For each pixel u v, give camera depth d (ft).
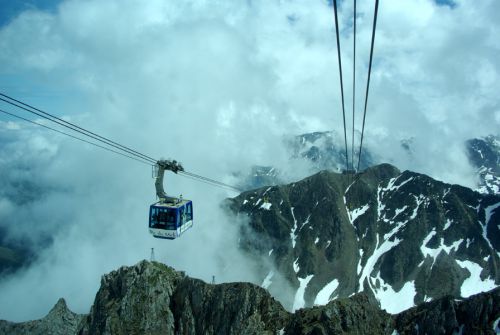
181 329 475.72
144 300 487.61
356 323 428.97
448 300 495.82
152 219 198.49
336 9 70.59
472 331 454.40
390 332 490.90
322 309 442.09
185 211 206.80
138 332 465.47
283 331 435.94
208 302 477.36
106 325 470.39
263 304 455.63
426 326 485.15
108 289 518.78
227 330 446.60
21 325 588.50
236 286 474.49
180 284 509.35
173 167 201.67
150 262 528.22
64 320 601.62
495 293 475.72
